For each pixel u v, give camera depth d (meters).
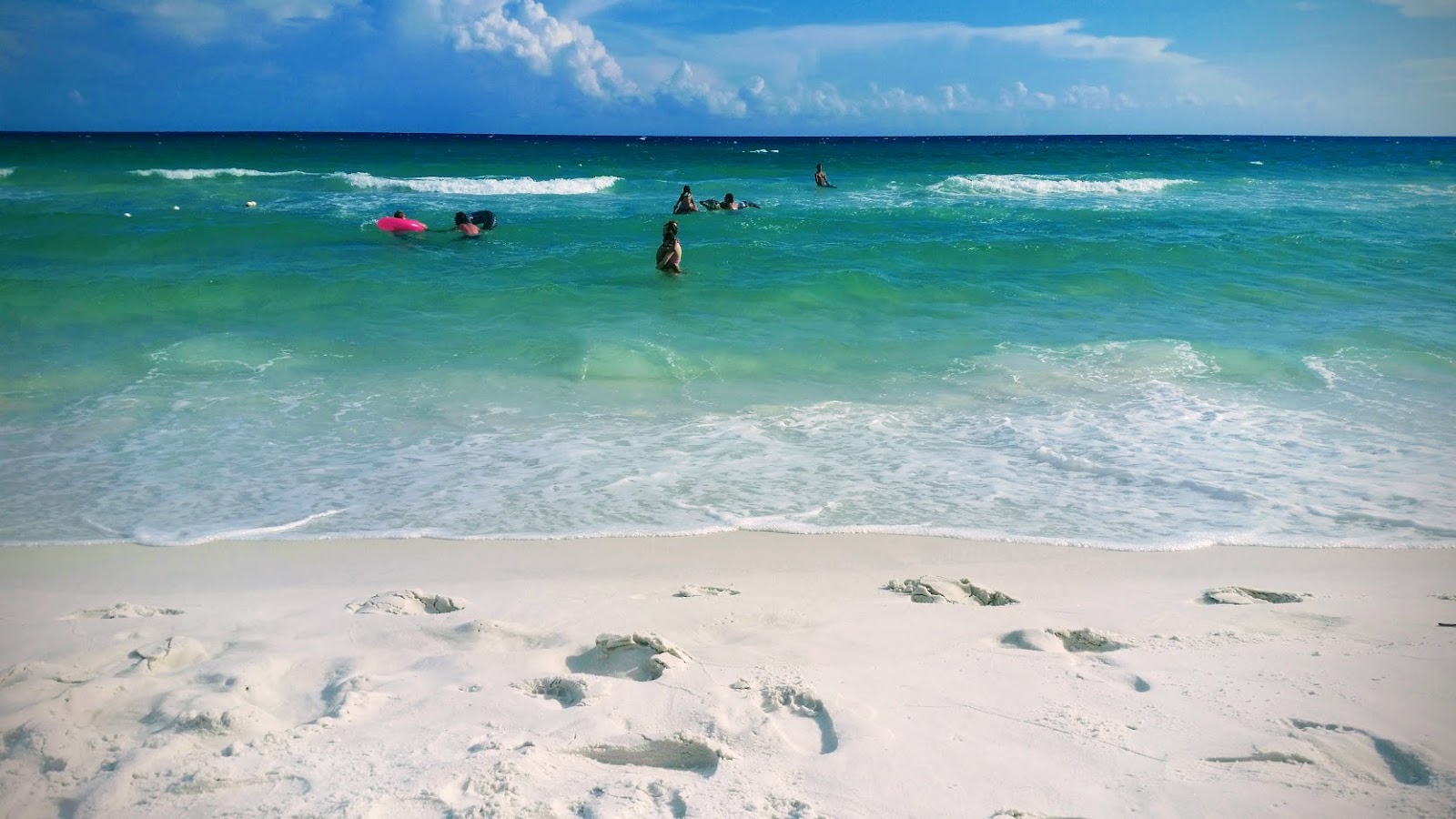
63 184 28.31
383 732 3.28
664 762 3.14
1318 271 16.28
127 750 3.16
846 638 4.30
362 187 30.06
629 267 15.67
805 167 44.38
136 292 12.52
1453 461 7.38
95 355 10.24
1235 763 3.00
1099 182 33.66
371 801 2.78
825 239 19.56
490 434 8.04
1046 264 16.94
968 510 6.46
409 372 9.88
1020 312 13.23
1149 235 20.12
